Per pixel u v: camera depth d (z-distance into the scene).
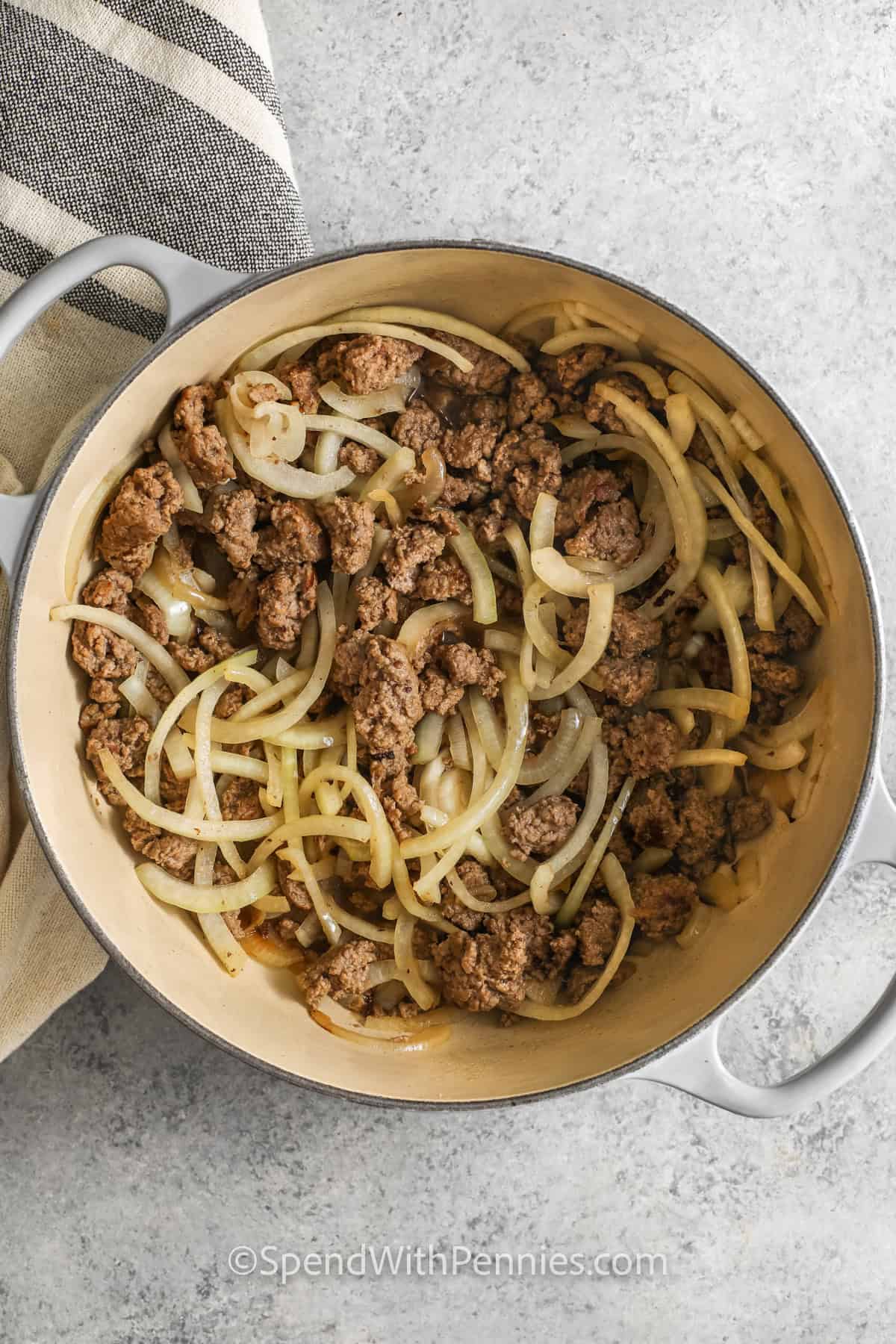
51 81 0.74
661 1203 0.79
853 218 0.79
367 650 0.75
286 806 0.75
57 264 0.68
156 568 0.75
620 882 0.76
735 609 0.75
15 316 0.68
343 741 0.76
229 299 0.69
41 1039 0.78
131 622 0.74
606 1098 0.79
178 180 0.75
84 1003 0.79
